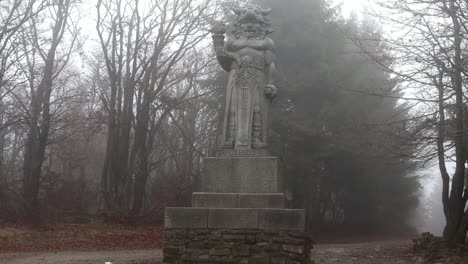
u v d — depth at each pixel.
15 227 20.28
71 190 31.95
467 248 16.88
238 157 9.02
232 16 25.80
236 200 8.63
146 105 26.50
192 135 33.78
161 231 22.27
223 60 9.77
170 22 26.61
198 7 26.53
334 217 34.41
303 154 26.48
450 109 15.13
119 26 26.69
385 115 27.69
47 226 20.98
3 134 31.92
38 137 26.30
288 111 27.41
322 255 17.25
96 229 21.52
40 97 24.97
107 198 25.83
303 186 27.59
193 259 8.31
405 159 23.67
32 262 13.23
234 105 9.49
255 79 9.53
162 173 34.81
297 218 8.22
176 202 25.56
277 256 8.12
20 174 36.66
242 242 8.27
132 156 26.27
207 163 9.04
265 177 8.84
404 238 30.17
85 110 35.88
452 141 16.48
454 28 14.26
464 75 14.84
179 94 35.16
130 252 16.67
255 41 9.73
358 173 29.34
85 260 13.67
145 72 26.86
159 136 35.56
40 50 25.27
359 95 27.14
